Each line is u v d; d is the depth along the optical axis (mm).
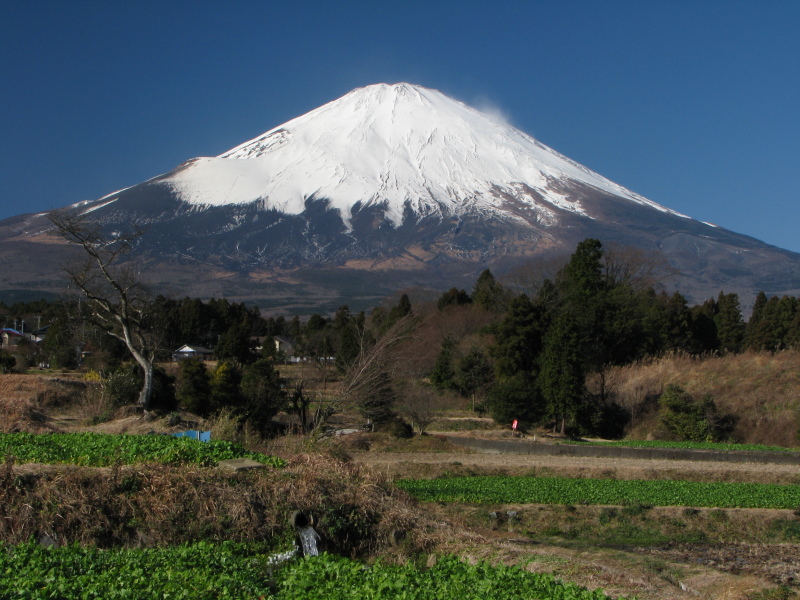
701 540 19359
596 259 56969
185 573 10055
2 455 14469
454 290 76000
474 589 9898
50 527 11906
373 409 32000
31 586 9094
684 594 12445
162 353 39844
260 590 9977
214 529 12750
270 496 13461
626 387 45938
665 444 35000
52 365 54562
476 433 36781
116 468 13125
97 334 44875
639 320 54625
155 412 31922
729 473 26719
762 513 20781
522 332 45062
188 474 13422
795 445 36969
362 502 14000
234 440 23234
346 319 77938
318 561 11219
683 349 58156
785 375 44000
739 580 13789
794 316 65375
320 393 34469
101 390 33531
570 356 39625
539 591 9969
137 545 12250
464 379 46875
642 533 19766
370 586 9852
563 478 25906
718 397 42812
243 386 33625
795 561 15969
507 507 21000
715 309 82500
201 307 79625
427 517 15117
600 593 10047
